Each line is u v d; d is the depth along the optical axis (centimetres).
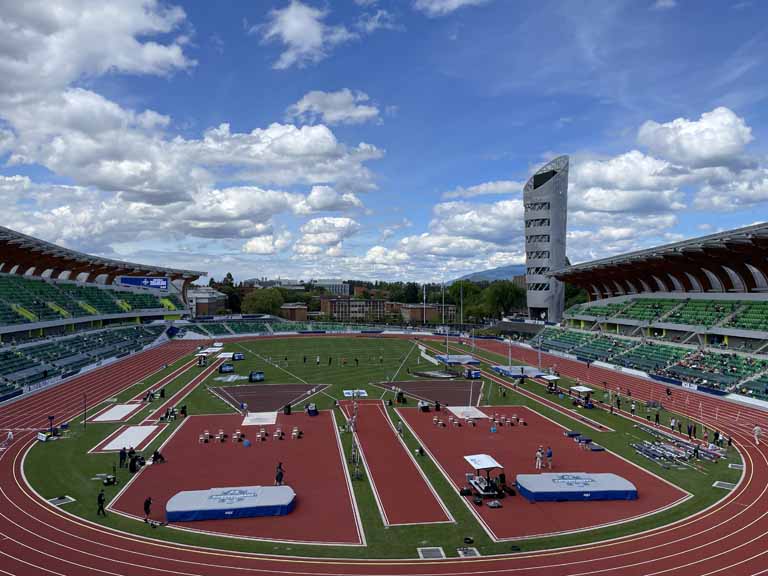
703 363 7262
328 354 10644
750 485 3553
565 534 2858
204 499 3138
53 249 9612
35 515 3030
